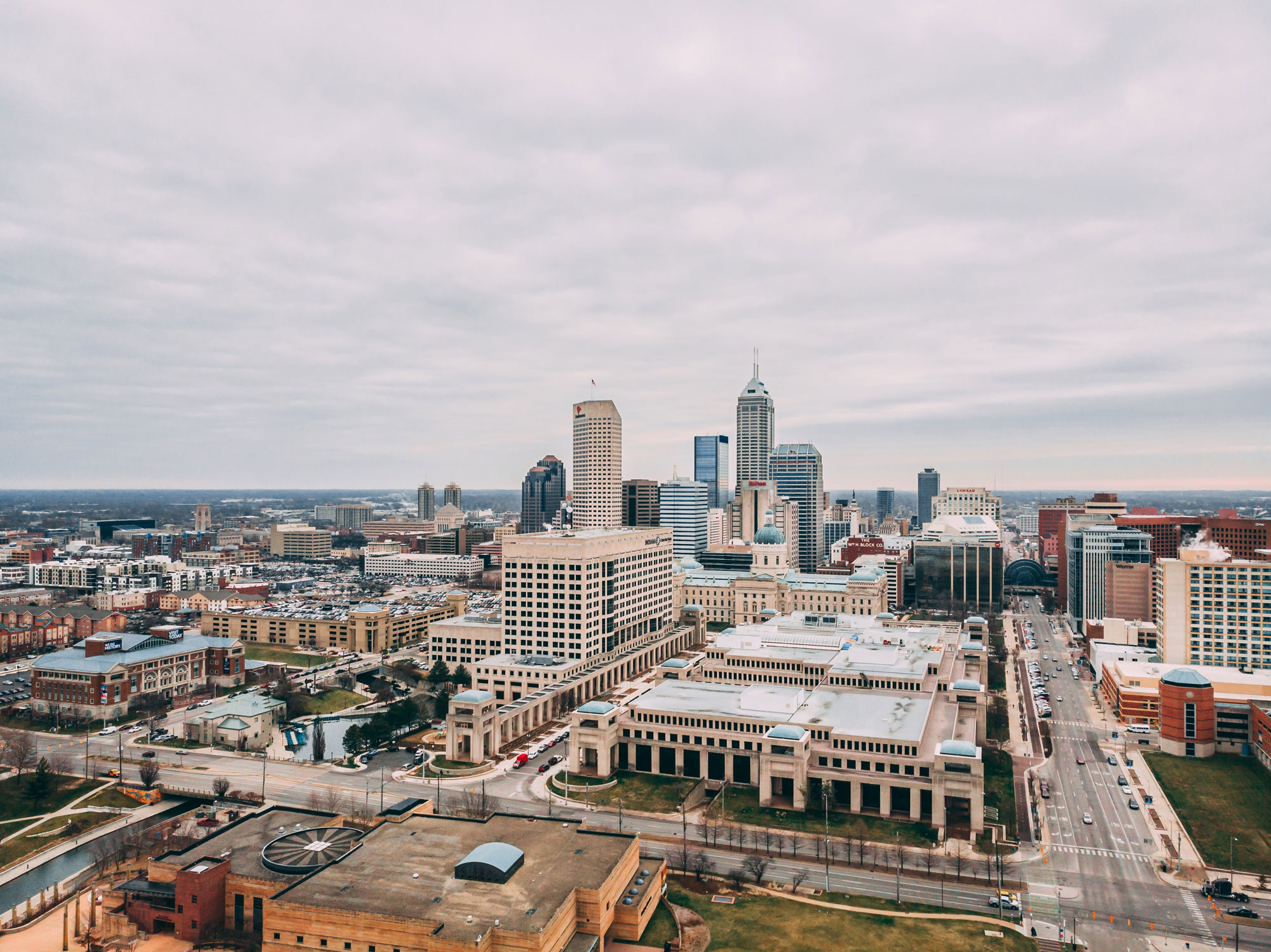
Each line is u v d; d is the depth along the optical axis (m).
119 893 167.62
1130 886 184.38
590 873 154.88
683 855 190.38
